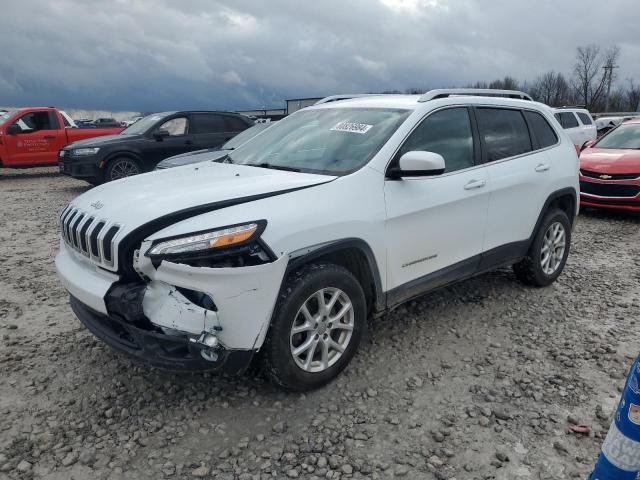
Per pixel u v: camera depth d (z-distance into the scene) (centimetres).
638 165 857
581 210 976
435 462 274
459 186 404
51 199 1097
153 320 283
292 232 301
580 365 375
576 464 275
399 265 369
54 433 292
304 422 305
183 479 261
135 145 1123
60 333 413
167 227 288
